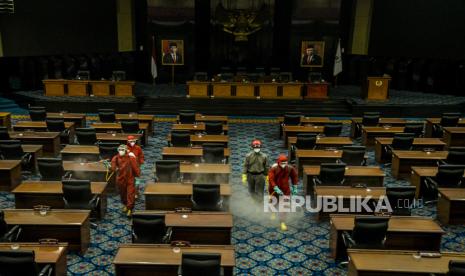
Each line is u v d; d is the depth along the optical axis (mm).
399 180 13203
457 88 24750
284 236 9812
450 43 23203
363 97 23250
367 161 14922
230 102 22891
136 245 7371
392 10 25656
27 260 6500
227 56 28391
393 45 25891
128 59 28500
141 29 28281
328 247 9375
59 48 23578
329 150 13328
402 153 13297
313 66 28109
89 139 13867
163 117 21500
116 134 14484
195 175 11180
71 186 9258
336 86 27766
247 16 27750
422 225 8461
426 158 12852
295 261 8836
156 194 9727
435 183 11078
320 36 28031
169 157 12602
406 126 15727
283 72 26844
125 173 10336
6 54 21203
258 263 8742
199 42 28141
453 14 22906
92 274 8234
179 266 6875
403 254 7262
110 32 26297
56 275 7086
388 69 27359
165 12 27703
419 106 21984
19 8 21500
